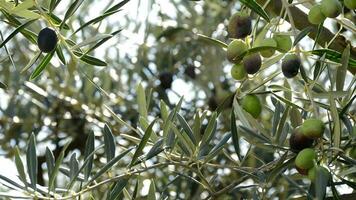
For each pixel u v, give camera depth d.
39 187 0.83
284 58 0.76
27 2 0.79
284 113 0.85
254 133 0.80
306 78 0.77
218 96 1.62
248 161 1.24
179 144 0.85
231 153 1.37
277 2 0.91
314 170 0.74
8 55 0.86
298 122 0.86
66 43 0.81
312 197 0.76
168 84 1.68
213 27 1.64
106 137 0.86
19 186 0.82
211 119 0.83
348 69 0.93
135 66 1.63
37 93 1.72
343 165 0.92
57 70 1.62
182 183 1.31
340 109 0.83
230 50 0.77
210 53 1.64
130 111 1.66
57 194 0.84
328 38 0.91
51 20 0.81
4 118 1.69
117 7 0.79
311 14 0.77
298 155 0.75
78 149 1.75
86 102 1.66
